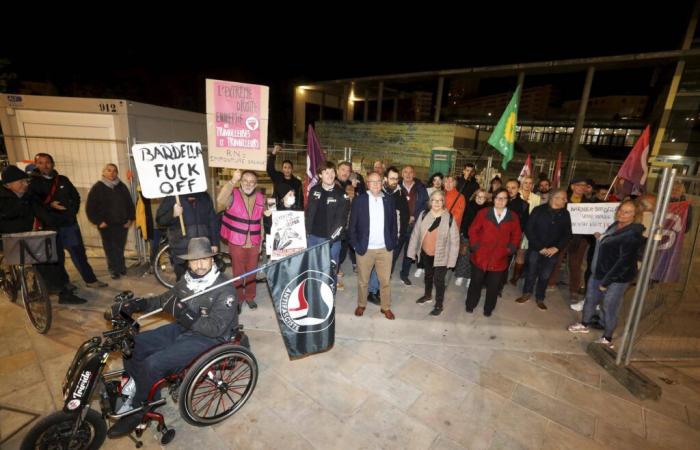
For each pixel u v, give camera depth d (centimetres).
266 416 300
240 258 450
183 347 279
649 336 457
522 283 627
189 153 424
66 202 463
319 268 316
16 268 416
